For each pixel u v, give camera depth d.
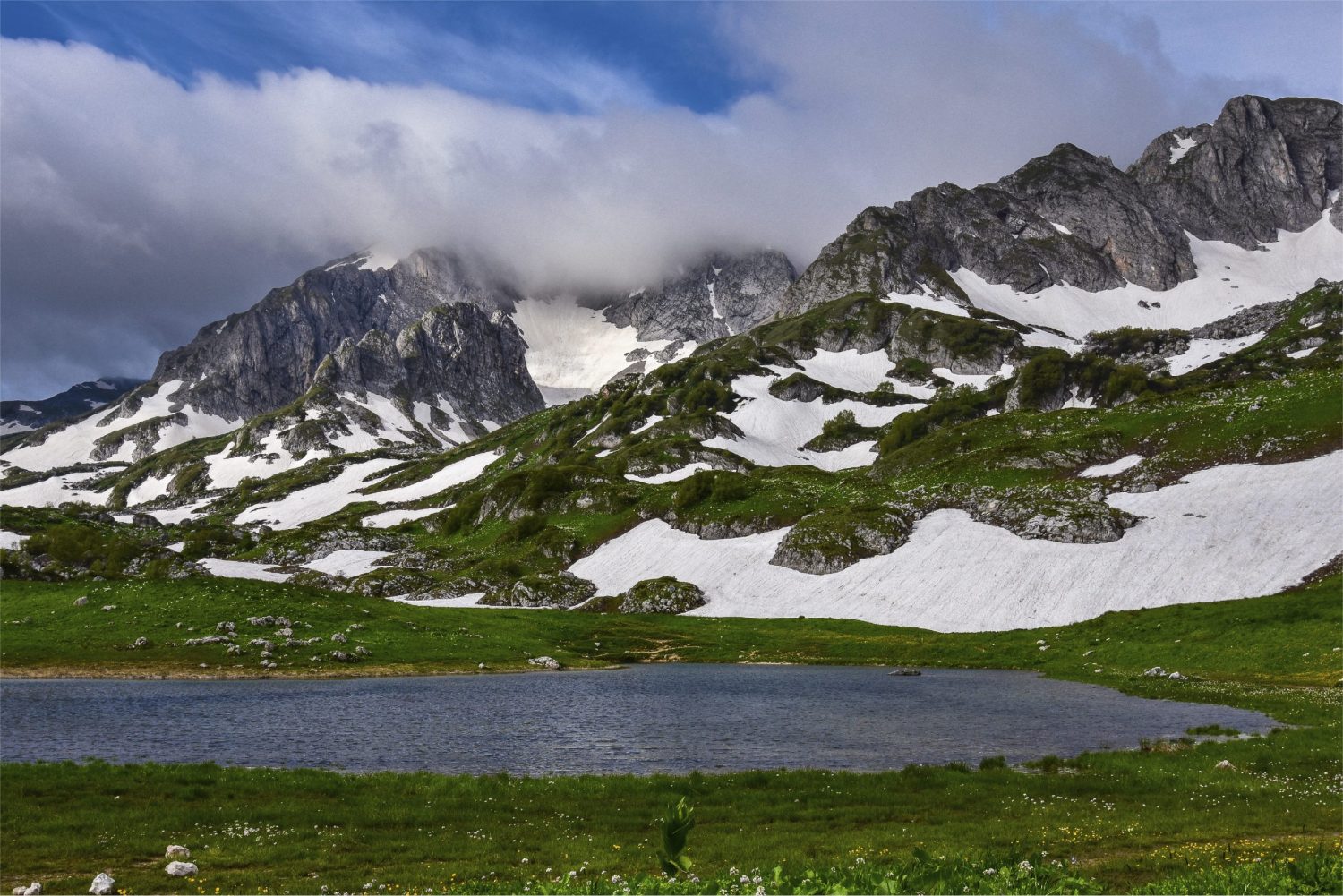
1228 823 32.47
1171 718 65.56
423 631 121.31
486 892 22.92
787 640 134.88
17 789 36.28
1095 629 117.38
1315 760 45.53
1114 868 25.53
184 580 122.88
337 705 73.19
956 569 156.38
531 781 41.78
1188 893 19.06
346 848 29.59
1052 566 148.12
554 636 135.00
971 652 118.44
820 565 172.88
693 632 142.38
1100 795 39.16
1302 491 149.50
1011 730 61.38
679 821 14.63
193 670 92.19
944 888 17.89
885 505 189.38
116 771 40.44
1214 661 92.75
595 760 51.34
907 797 38.62
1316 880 19.09
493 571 197.88
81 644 96.75
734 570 182.38
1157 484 173.50
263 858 27.84
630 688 89.62
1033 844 29.45
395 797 38.00
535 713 70.69
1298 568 125.38
